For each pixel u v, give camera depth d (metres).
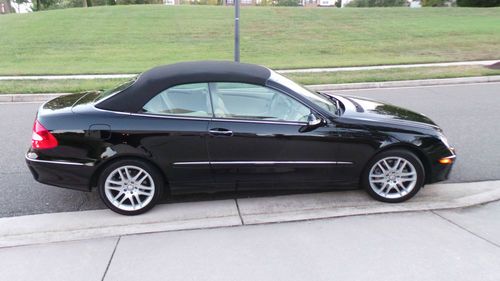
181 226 3.69
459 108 7.96
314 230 3.58
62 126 3.76
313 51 16.58
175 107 3.84
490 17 24.52
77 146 3.75
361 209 3.97
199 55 15.48
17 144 6.00
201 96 3.86
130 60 14.55
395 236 3.45
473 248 3.25
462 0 35.03
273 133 3.86
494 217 3.78
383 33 19.98
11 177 4.80
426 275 2.93
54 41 18.02
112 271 3.02
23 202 4.20
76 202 4.22
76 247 3.36
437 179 4.14
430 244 3.32
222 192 4.43
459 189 4.40
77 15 23.98
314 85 10.40
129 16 23.75
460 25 21.59
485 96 9.06
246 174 3.97
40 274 3.00
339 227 3.63
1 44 17.48
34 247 3.37
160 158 3.81
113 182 3.86
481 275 2.92
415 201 4.14
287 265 3.06
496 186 4.46
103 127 3.74
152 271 3.01
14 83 10.49
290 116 3.93
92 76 11.60
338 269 3.01
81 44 17.55
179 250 3.29
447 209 3.96
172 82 3.83
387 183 4.08
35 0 44.41
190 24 21.89
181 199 4.28
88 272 3.01
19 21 22.61
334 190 4.41
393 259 3.12
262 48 17.19
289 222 3.74
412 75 11.24
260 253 3.23
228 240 3.43
